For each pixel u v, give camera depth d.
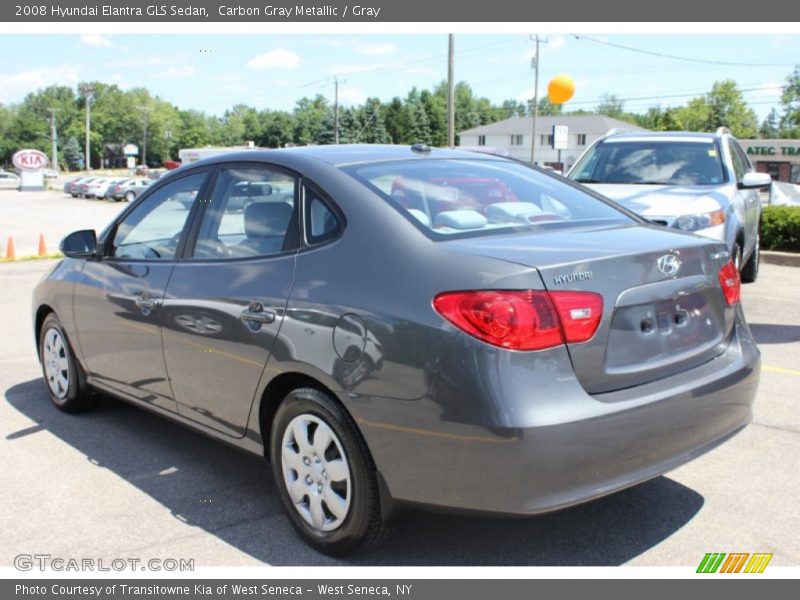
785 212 12.33
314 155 3.62
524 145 95.75
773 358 6.17
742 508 3.57
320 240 3.24
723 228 6.84
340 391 2.94
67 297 4.75
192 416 3.86
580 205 3.75
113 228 4.53
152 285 3.99
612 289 2.83
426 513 3.57
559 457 2.61
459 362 2.65
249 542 3.35
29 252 17.22
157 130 149.12
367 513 2.97
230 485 3.96
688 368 3.09
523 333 2.62
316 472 3.16
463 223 3.18
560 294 2.70
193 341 3.68
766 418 4.73
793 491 3.74
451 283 2.75
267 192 3.60
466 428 2.63
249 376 3.37
